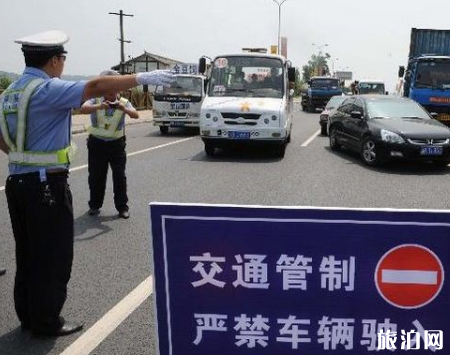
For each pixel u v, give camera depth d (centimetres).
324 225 194
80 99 290
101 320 356
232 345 204
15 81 311
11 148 311
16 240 332
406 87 1752
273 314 201
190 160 1130
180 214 198
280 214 195
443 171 995
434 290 194
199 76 1741
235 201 728
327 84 3466
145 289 410
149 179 897
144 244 527
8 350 316
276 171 984
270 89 1192
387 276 195
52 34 309
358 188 819
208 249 200
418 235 192
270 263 198
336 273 196
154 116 1736
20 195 313
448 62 1625
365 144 1075
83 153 1234
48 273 322
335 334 199
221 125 1132
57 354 312
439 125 1053
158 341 207
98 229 583
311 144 1465
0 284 425
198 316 203
